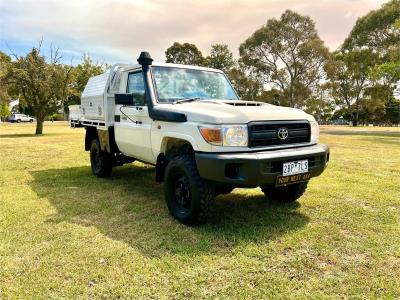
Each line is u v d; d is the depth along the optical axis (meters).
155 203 5.13
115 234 3.87
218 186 4.04
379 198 5.34
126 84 5.61
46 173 7.54
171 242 3.62
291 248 3.49
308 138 4.31
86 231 3.94
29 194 5.66
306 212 4.67
